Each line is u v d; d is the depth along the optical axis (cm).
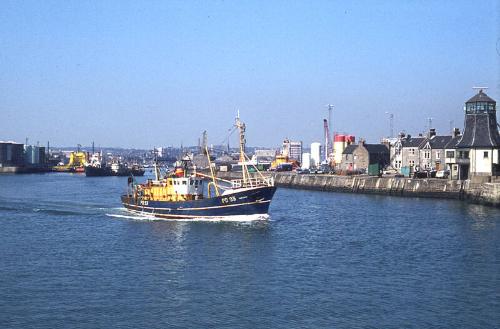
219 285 4941
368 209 10550
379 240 7031
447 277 5206
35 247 6575
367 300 4538
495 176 11562
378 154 19438
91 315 4184
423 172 14500
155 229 7838
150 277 5188
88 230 7812
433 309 4341
